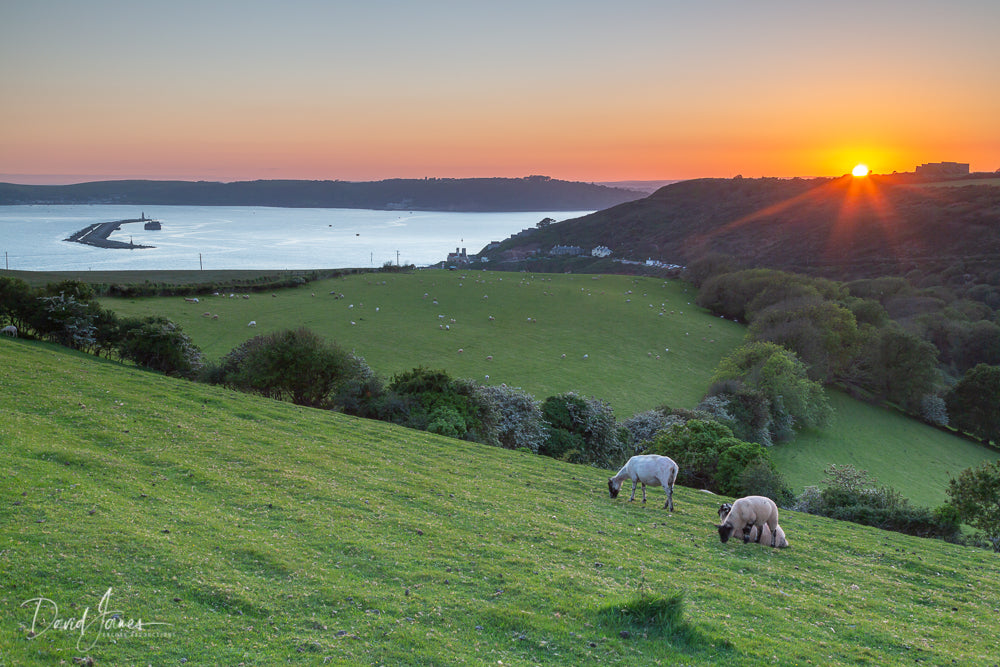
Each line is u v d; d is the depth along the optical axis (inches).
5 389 1232.8
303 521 803.4
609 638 563.8
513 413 2156.7
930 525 1397.6
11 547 567.8
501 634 558.9
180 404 1418.6
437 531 832.3
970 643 658.2
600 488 1258.0
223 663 456.1
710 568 810.2
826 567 889.5
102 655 442.0
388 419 1872.5
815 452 3083.2
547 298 5167.3
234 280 4685.0
